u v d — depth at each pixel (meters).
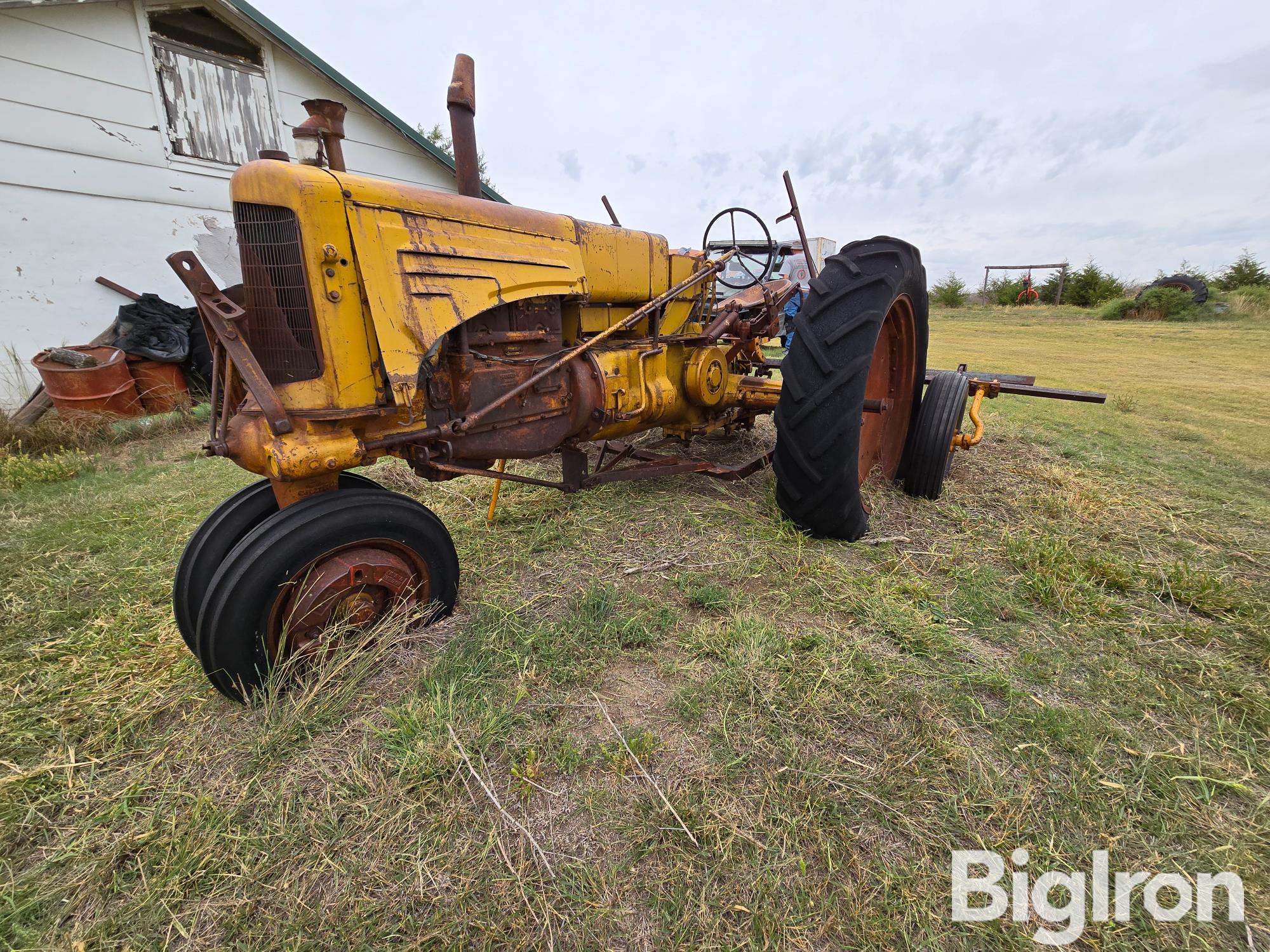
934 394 3.16
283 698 1.66
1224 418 5.14
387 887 1.16
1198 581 2.25
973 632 2.01
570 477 2.67
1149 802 1.37
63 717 1.64
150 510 3.19
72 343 5.51
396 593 1.83
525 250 2.17
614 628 1.96
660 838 1.25
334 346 1.69
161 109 5.76
